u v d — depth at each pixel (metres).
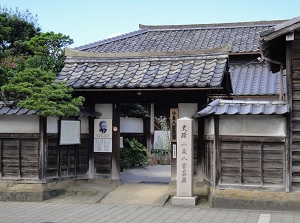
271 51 11.37
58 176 12.70
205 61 13.32
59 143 12.64
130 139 23.05
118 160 13.79
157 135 25.31
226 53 13.31
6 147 12.30
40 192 11.94
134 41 23.66
